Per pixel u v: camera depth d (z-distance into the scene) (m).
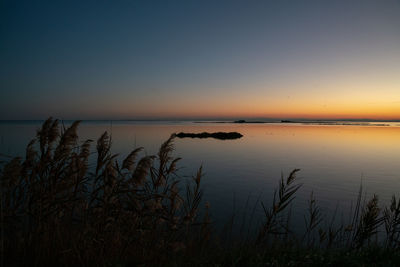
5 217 4.01
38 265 3.95
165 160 4.94
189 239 5.39
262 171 26.69
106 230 4.40
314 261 4.80
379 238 9.24
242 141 63.12
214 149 46.66
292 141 63.75
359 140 66.75
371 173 26.02
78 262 4.02
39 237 4.09
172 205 4.90
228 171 26.47
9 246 4.02
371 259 5.22
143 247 4.51
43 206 4.33
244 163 31.86
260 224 10.84
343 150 46.06
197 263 4.42
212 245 5.75
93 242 4.24
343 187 20.27
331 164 31.50
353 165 30.83
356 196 17.67
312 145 54.41
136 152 4.56
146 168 4.34
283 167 29.22
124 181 4.68
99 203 4.48
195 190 5.39
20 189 4.31
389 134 93.25
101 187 4.42
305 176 24.41
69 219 4.51
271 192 18.47
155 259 4.41
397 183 21.75
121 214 4.51
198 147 49.66
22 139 41.22
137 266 4.11
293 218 12.43
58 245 4.13
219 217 12.01
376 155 39.78
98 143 4.49
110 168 4.46
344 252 5.61
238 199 16.36
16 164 4.24
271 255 5.21
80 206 4.52
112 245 4.32
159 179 4.94
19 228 4.23
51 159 4.54
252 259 4.82
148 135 74.06
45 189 4.46
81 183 4.65
